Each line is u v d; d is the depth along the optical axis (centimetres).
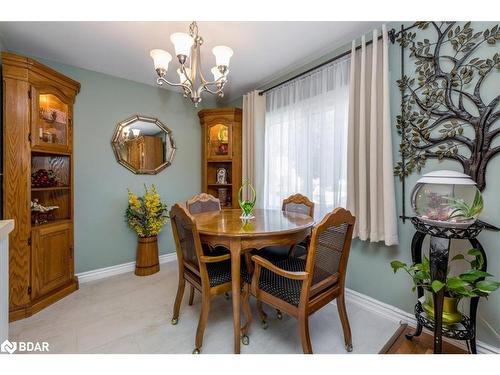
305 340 130
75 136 257
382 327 180
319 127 239
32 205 213
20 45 216
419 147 174
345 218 137
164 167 323
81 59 243
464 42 153
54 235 222
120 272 288
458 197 134
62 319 189
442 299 134
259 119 304
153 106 315
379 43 188
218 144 348
